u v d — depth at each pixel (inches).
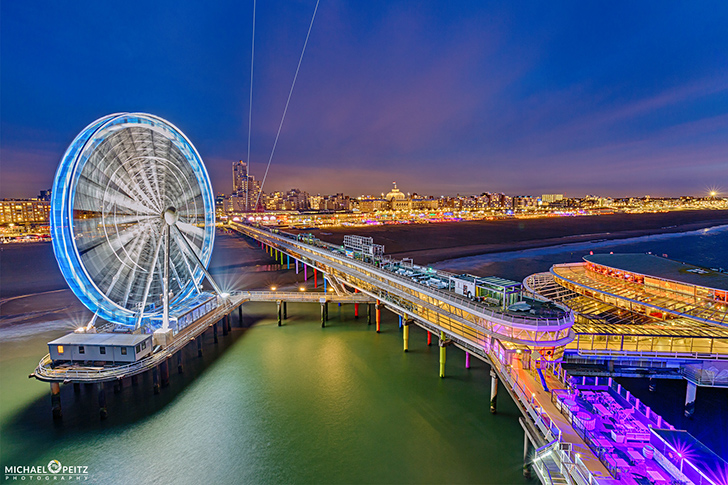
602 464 889.5
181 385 1738.4
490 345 1461.6
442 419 1455.5
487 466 1204.5
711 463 1128.2
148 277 1764.3
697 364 1482.5
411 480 1150.3
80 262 1360.7
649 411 1191.6
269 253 6220.5
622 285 2449.6
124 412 1520.7
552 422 1041.5
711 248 6811.0
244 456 1264.8
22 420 1461.6
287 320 2694.4
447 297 1745.8
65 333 2444.6
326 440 1338.6
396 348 2154.3
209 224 2343.8
